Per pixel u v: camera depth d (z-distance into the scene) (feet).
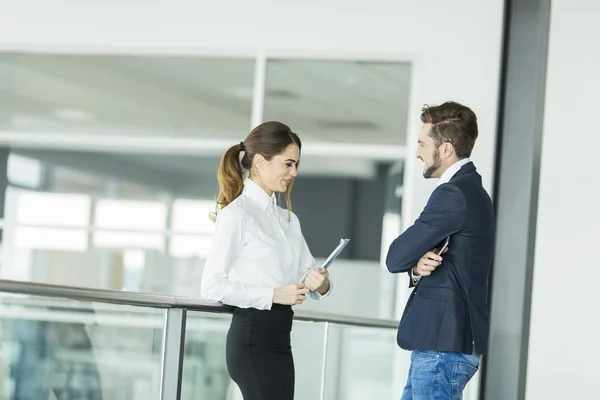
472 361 15.31
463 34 32.12
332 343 21.86
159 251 34.32
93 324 15.19
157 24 34.04
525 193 27.22
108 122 34.99
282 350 14.98
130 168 34.76
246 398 14.74
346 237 33.27
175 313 15.34
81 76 35.19
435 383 15.08
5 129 35.53
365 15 32.81
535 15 27.37
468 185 15.47
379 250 33.06
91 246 34.71
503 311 27.22
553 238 31.19
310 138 33.68
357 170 33.37
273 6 33.42
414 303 15.39
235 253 14.87
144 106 34.78
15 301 14.85
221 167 15.47
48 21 34.55
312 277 15.39
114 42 34.24
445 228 15.08
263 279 14.98
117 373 15.16
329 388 21.70
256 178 15.60
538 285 31.14
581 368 30.86
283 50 33.40
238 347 14.75
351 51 32.94
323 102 33.68
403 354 25.98
